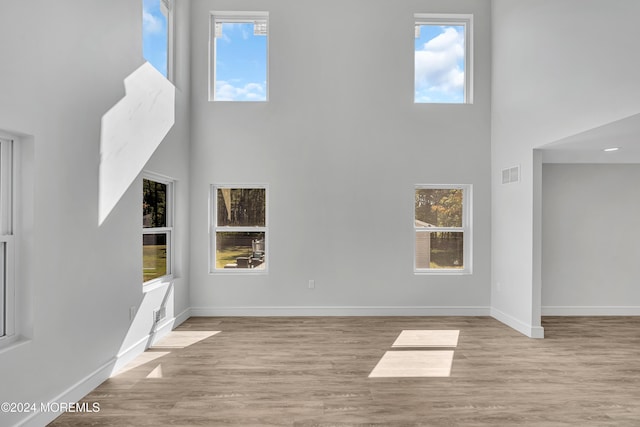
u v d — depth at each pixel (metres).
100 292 3.23
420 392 3.08
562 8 3.95
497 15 5.43
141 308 4.00
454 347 4.18
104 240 3.28
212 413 2.73
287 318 5.39
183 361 3.75
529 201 4.62
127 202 3.68
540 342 4.36
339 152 5.55
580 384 3.24
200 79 5.53
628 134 3.74
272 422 2.61
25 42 2.37
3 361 2.22
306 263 5.54
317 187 5.54
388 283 5.57
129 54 3.70
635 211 5.72
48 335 2.60
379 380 3.30
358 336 4.57
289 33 5.54
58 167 2.69
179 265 5.19
